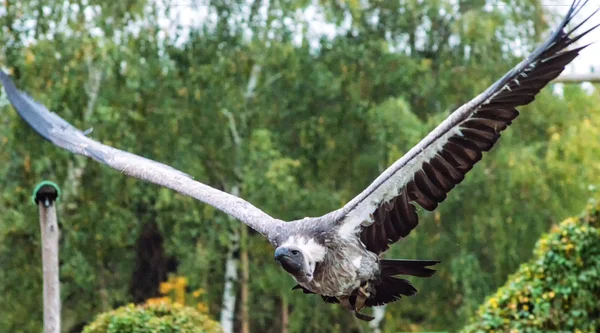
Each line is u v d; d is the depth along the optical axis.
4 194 17.72
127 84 18.30
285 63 19.39
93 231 18.50
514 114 5.84
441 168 6.04
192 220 18.69
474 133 5.93
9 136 17.61
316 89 19.48
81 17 18.33
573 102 19.31
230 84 19.17
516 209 18.28
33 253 18.36
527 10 19.42
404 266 6.38
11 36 18.36
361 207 6.25
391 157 18.03
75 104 18.05
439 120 18.41
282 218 18.59
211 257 18.50
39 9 18.25
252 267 19.36
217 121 19.06
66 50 17.78
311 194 18.92
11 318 18.14
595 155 18.56
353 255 6.27
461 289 19.22
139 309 10.84
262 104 19.52
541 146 19.14
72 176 18.08
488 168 18.45
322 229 6.29
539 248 10.62
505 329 10.33
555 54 5.72
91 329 10.80
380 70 19.47
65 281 19.08
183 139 18.67
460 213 18.69
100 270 19.39
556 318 10.24
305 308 19.17
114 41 18.38
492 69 19.36
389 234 6.27
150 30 18.98
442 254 18.70
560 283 10.30
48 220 9.48
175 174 7.23
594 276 10.22
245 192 18.73
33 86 17.72
